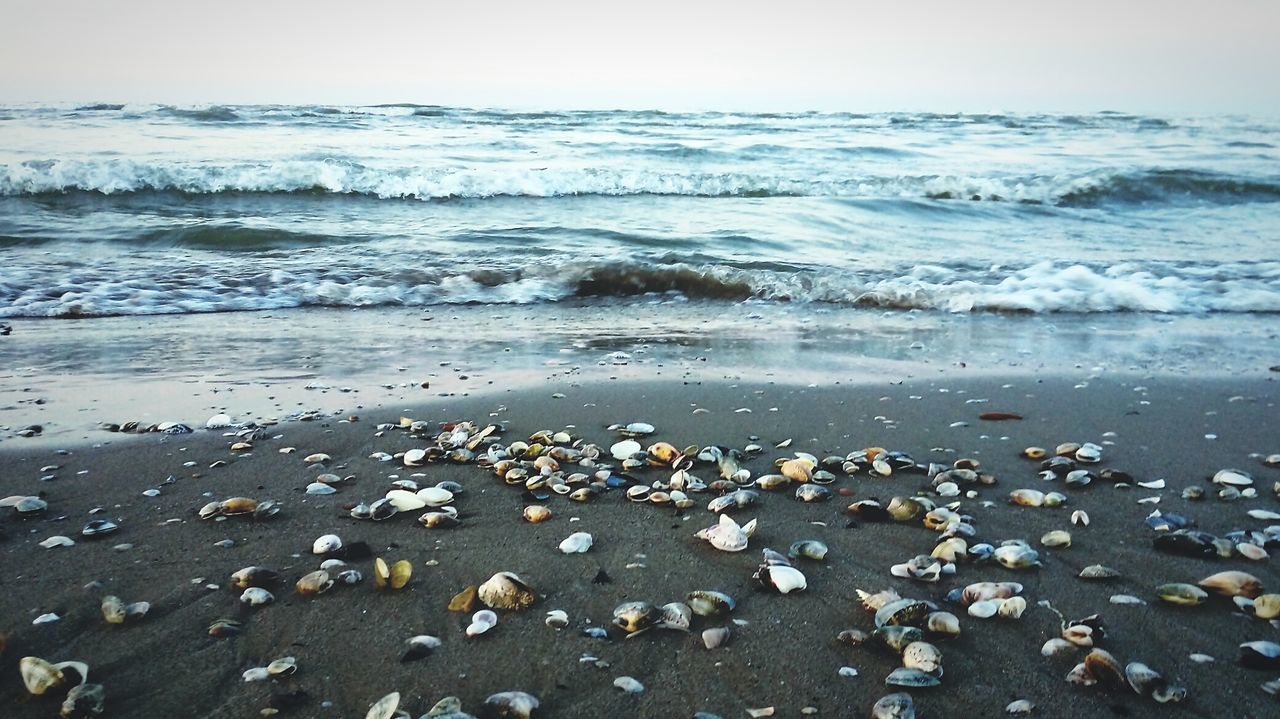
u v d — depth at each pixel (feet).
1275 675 2.04
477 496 3.04
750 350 5.22
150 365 4.64
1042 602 2.33
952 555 2.56
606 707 1.94
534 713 1.90
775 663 2.08
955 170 13.58
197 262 7.19
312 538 2.69
